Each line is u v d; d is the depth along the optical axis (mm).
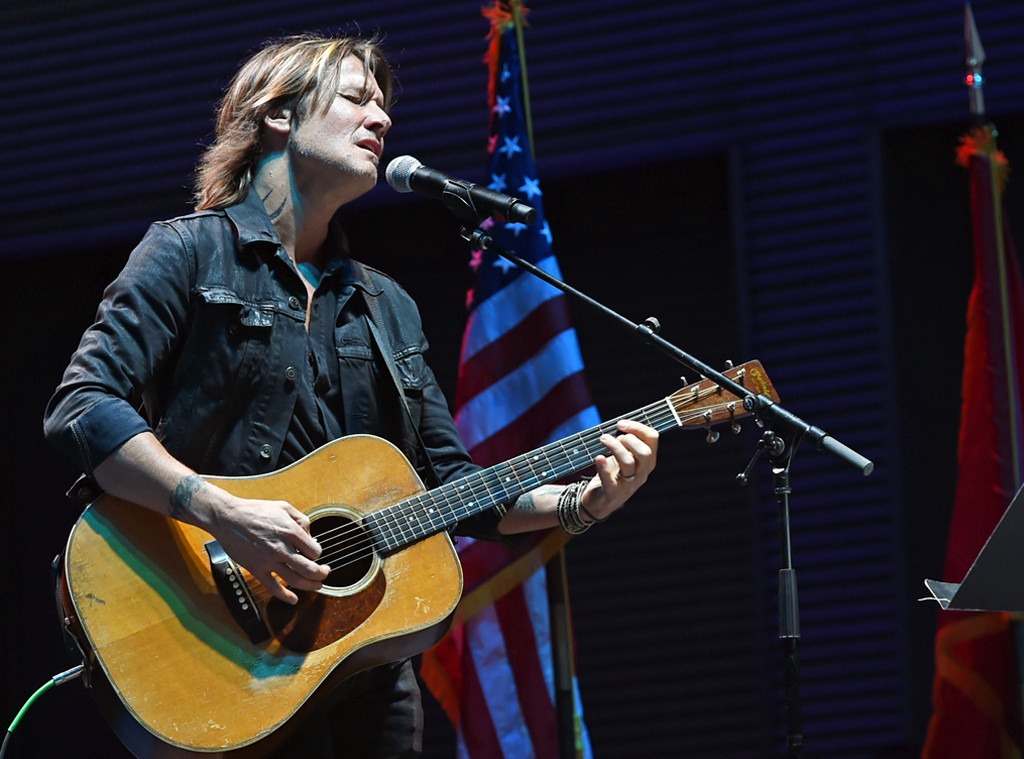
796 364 16812
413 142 17906
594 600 17375
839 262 16828
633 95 17438
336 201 8469
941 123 16828
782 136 17125
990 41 16609
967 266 16656
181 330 7910
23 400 19016
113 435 7395
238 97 8617
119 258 19062
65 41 18828
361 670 7797
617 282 17875
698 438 17375
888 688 16062
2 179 18812
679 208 17812
